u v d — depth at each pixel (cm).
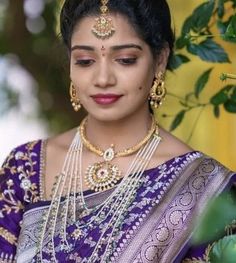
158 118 679
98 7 404
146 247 397
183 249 400
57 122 936
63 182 423
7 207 430
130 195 408
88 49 405
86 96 412
